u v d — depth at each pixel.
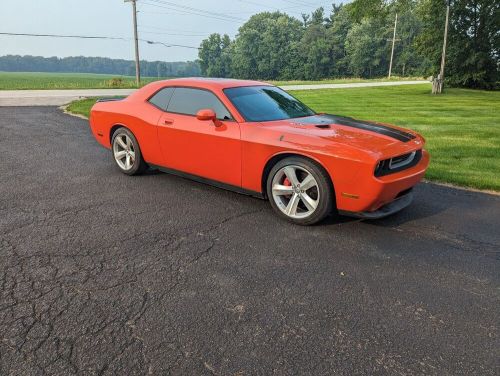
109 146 6.11
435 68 37.12
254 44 123.38
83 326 2.51
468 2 34.03
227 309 2.70
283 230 4.02
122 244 3.65
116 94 22.27
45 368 2.16
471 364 2.23
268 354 2.29
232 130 4.37
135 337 2.41
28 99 17.55
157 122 5.13
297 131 4.10
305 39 113.06
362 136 4.04
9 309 2.66
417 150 4.21
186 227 4.06
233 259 3.41
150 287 2.96
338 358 2.26
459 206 4.81
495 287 3.03
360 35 104.44
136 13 37.78
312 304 2.78
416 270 3.26
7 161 6.64
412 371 2.17
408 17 102.44
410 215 4.48
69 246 3.59
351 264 3.35
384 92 27.62
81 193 5.06
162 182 5.59
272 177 4.18
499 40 34.00
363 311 2.70
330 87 34.19
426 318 2.64
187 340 2.39
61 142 8.27
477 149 8.10
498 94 29.11
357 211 3.80
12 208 4.49
